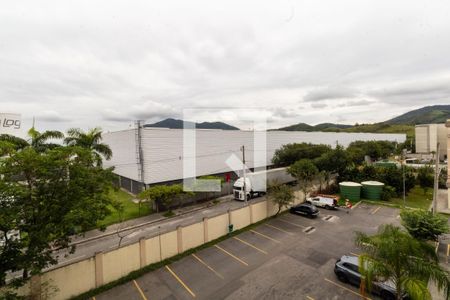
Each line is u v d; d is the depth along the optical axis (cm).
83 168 1085
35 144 2112
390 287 1102
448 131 2580
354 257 1338
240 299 1179
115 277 1368
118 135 4025
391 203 2878
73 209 985
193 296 1215
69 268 1216
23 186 948
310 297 1178
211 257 1609
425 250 867
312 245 1752
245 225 2145
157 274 1424
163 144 3381
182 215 2603
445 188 3481
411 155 7025
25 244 948
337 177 3625
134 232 2142
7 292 933
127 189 3844
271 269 1440
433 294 1168
